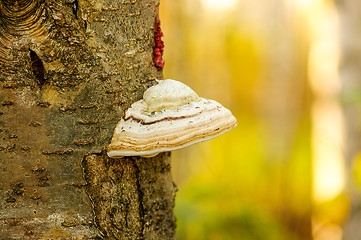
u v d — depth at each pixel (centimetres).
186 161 291
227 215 167
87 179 79
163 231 84
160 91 79
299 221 289
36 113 78
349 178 211
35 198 79
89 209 80
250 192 295
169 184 85
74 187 79
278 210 294
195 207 167
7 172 79
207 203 184
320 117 348
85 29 78
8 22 77
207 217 163
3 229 79
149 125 78
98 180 80
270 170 314
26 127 78
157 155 82
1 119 78
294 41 367
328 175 348
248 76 371
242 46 364
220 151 325
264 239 166
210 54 333
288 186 302
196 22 309
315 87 358
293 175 307
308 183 301
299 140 338
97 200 80
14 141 78
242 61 367
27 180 79
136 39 80
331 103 331
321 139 342
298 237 287
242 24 365
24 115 78
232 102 368
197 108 79
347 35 209
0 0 76
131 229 81
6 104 78
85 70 79
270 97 366
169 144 77
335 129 337
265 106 365
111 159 80
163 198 84
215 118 79
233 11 361
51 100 78
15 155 79
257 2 371
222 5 348
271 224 174
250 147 340
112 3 79
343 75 210
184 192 196
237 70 365
